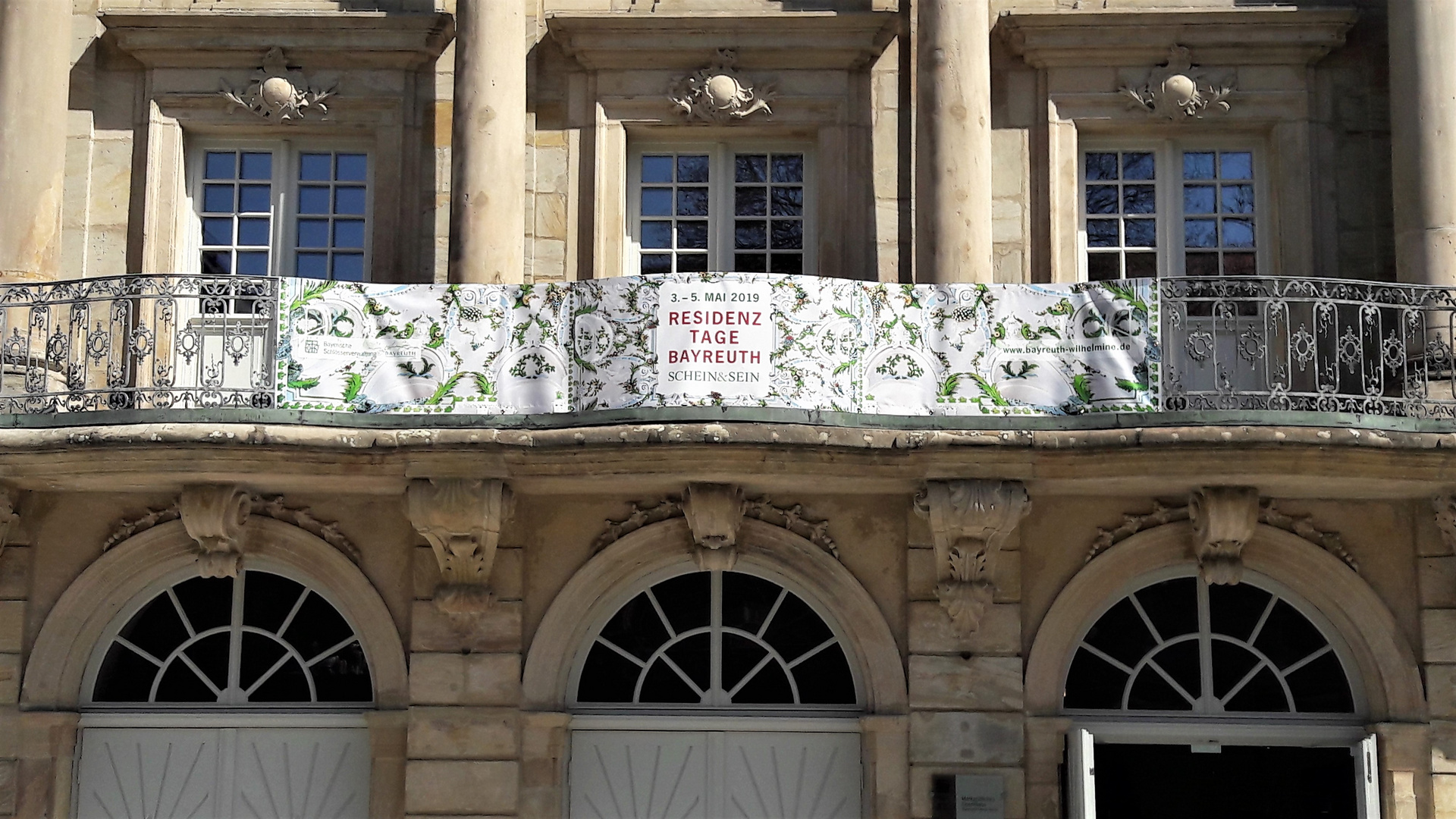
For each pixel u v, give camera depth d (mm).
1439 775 13180
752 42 15008
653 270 15062
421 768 13320
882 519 13625
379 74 15109
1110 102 15008
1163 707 13633
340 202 15180
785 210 15117
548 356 12711
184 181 15117
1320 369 14281
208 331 14602
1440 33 14031
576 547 13648
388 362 12773
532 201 14945
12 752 13492
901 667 13414
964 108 13992
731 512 13180
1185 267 15031
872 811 13281
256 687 13820
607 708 13672
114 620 13883
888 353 12750
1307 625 13727
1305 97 14938
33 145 14164
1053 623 13484
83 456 12617
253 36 15109
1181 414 12312
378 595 13656
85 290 13039
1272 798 13492
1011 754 13281
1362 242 14789
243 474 12852
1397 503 13570
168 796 13672
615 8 15203
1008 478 12773
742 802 13562
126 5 15211
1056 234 14820
